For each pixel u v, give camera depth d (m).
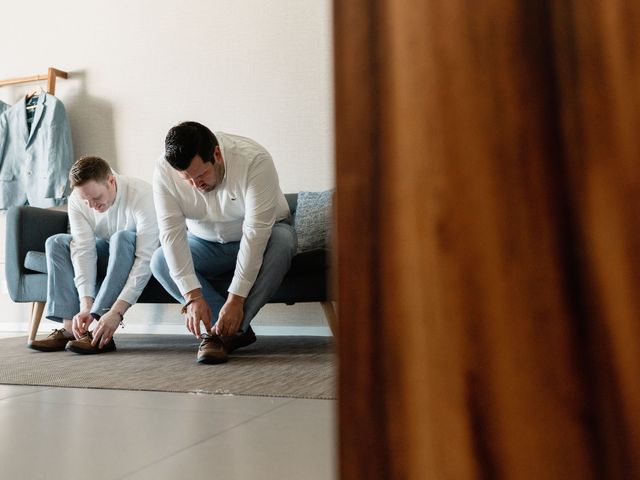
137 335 3.14
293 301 2.22
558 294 0.22
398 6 0.25
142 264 2.35
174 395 1.34
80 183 2.37
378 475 0.24
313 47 3.12
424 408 0.24
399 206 0.25
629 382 0.21
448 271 0.24
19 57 3.67
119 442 0.92
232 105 3.22
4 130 3.51
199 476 0.73
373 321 0.25
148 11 3.41
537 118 0.23
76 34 3.55
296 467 0.75
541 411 0.22
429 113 0.24
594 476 0.22
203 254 2.21
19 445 0.92
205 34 3.29
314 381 1.47
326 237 2.46
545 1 0.23
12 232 2.77
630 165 0.22
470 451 0.23
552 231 0.23
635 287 0.21
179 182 2.07
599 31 0.22
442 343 0.24
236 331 1.96
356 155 0.25
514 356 0.23
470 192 0.24
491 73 0.24
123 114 3.42
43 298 2.73
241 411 1.14
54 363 1.95
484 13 0.24
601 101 0.22
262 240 1.98
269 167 2.05
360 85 0.25
